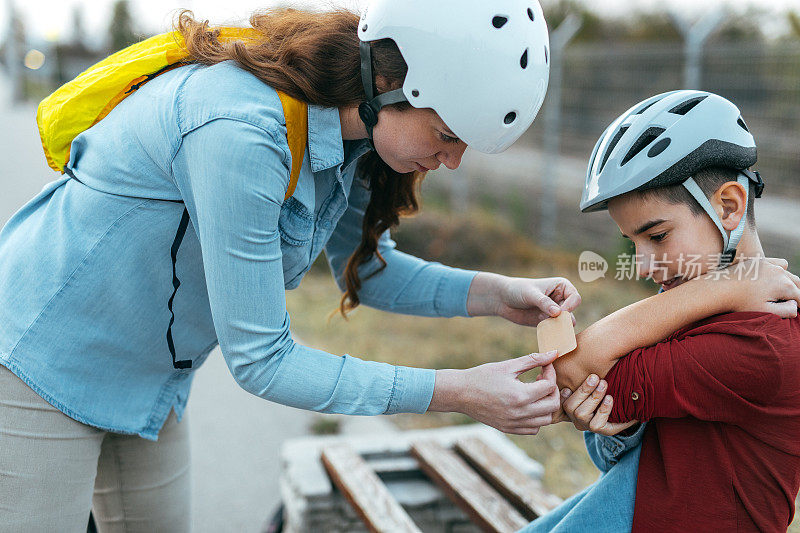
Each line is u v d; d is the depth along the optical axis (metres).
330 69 1.39
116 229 1.46
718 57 6.75
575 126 9.27
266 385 1.41
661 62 7.97
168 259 1.50
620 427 1.38
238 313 1.36
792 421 1.29
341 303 2.02
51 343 1.49
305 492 2.41
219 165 1.30
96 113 1.50
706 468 1.31
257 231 1.33
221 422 3.73
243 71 1.40
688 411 1.30
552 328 1.45
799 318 1.35
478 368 1.44
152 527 1.91
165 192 1.44
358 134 1.50
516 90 1.36
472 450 2.62
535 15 1.40
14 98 20.19
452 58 1.31
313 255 1.66
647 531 1.36
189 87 1.39
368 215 1.81
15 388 1.49
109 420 1.58
